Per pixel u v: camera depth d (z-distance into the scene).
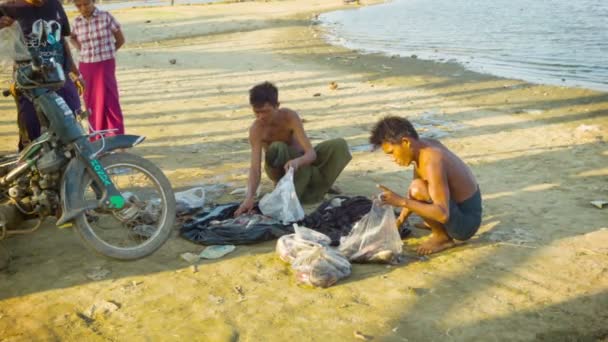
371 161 6.07
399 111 8.27
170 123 7.99
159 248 3.95
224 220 4.35
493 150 6.27
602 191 4.94
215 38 19.91
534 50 14.00
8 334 3.11
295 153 4.77
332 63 13.24
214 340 3.00
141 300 3.41
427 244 3.94
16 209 3.93
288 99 9.41
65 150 3.60
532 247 3.93
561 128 7.08
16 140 7.13
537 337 2.95
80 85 5.10
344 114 8.24
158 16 28.12
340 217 4.34
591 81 10.26
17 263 3.88
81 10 5.69
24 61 4.39
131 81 11.70
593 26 17.81
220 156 6.37
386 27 21.44
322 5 35.81
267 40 18.58
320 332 3.04
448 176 3.73
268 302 3.35
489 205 4.71
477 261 3.76
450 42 16.23
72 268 3.81
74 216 3.45
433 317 3.15
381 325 3.09
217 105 9.07
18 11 4.59
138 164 3.77
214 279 3.63
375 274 3.64
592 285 3.42
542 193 4.95
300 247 3.77
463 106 8.49
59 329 3.14
